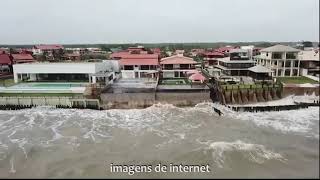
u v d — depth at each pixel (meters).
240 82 58.28
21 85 61.75
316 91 55.88
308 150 27.73
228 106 48.97
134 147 30.33
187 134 34.66
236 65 68.81
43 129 37.97
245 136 33.25
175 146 30.25
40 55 106.62
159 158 26.94
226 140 31.73
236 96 52.28
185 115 44.47
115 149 29.83
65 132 36.47
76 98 50.53
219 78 62.62
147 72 68.69
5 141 33.03
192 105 50.41
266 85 54.78
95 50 153.00
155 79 65.12
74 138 33.88
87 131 36.78
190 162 25.77
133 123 40.53
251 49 97.50
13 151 29.56
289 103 51.59
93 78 63.69
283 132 34.81
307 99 54.38
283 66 70.69
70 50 149.00
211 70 74.75
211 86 54.91
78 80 66.94
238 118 42.72
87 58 100.44
